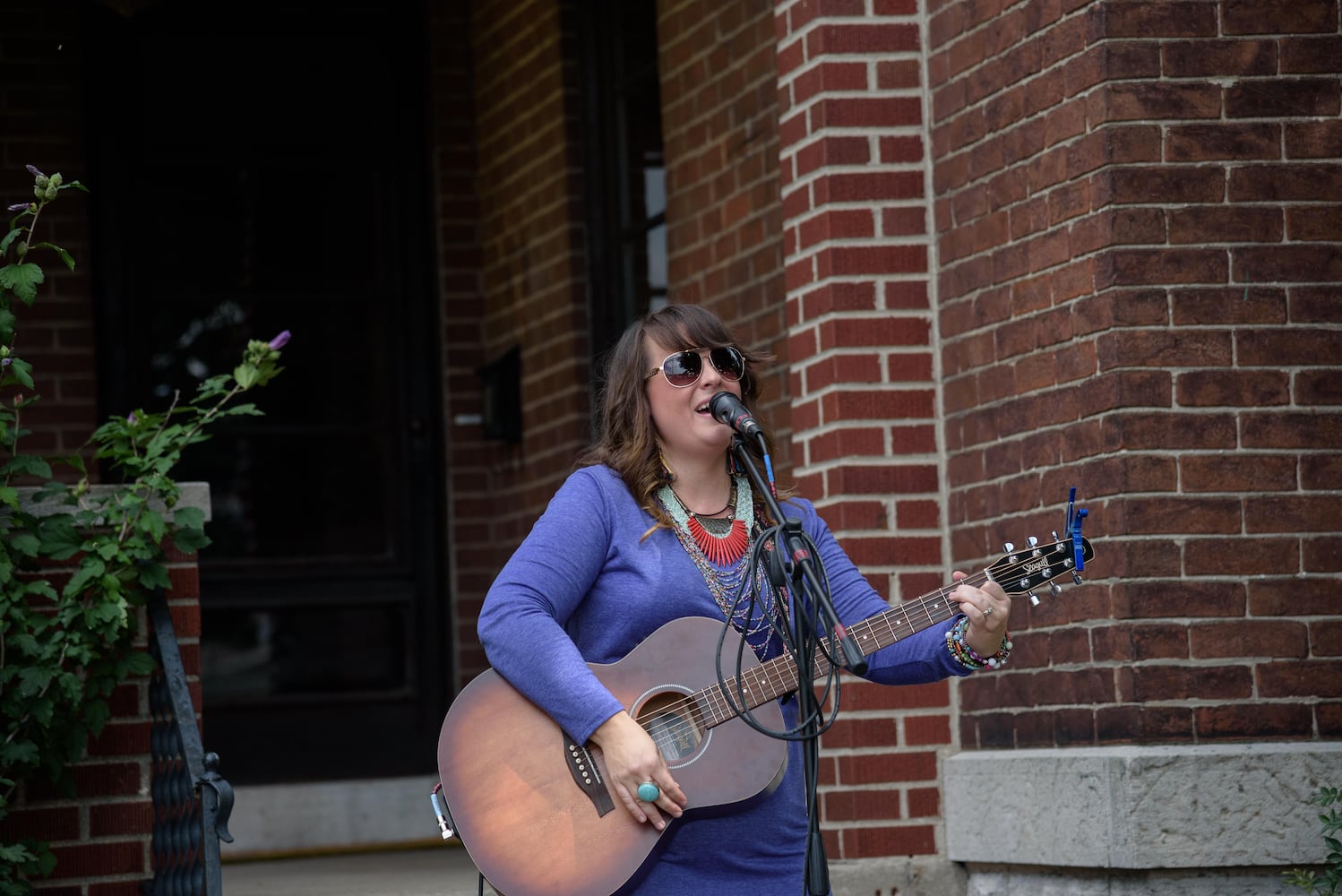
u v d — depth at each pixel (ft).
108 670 16.17
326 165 29.25
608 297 26.30
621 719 10.96
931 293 18.75
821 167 18.75
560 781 11.41
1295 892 15.55
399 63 29.55
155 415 16.92
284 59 29.17
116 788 16.56
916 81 18.85
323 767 28.14
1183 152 16.17
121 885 16.46
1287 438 16.06
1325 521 16.05
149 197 28.43
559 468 26.66
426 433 29.19
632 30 25.68
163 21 28.55
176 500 16.55
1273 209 16.21
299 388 28.84
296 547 28.58
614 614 11.46
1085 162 16.46
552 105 26.71
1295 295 16.19
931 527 18.53
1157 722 15.71
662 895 11.19
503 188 28.55
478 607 28.78
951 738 18.38
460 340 29.19
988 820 17.44
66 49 27.50
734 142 21.79
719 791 11.13
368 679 28.58
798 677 10.96
